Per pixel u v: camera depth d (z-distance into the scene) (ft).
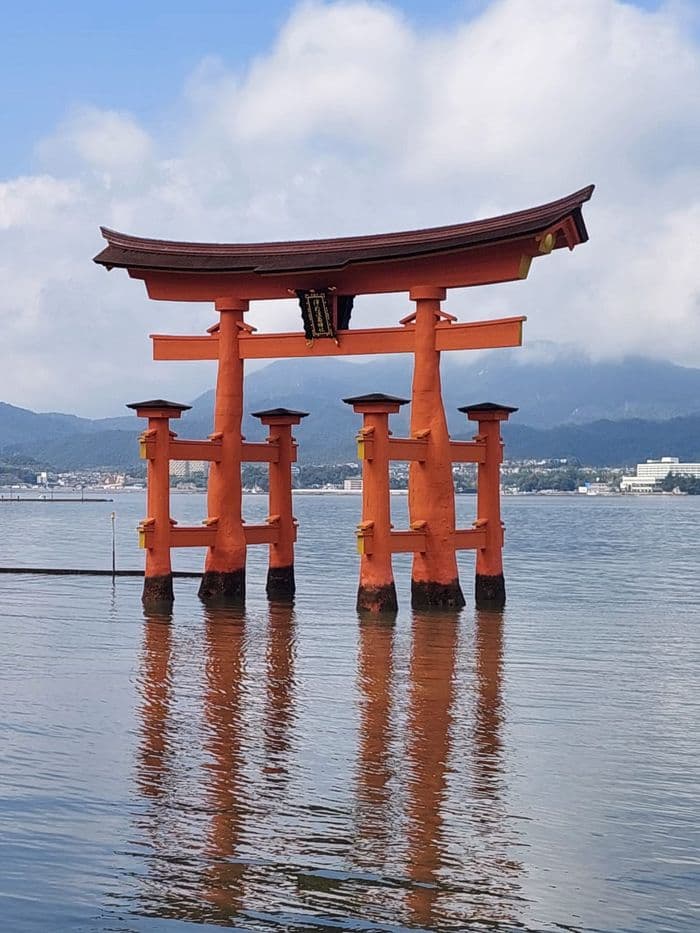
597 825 58.34
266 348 140.15
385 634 120.37
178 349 144.05
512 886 50.60
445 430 134.82
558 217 119.24
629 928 46.88
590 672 100.68
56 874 51.34
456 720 80.94
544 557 269.44
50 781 64.69
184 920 46.98
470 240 123.95
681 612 148.05
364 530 130.93
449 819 58.90
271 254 138.82
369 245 133.90
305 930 46.16
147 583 140.97
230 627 125.90
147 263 140.15
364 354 134.41
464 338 128.57
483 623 129.18
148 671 99.14
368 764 68.95
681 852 54.80
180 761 69.10
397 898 49.24
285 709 83.97
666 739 76.02
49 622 131.13
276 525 151.64
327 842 55.31
